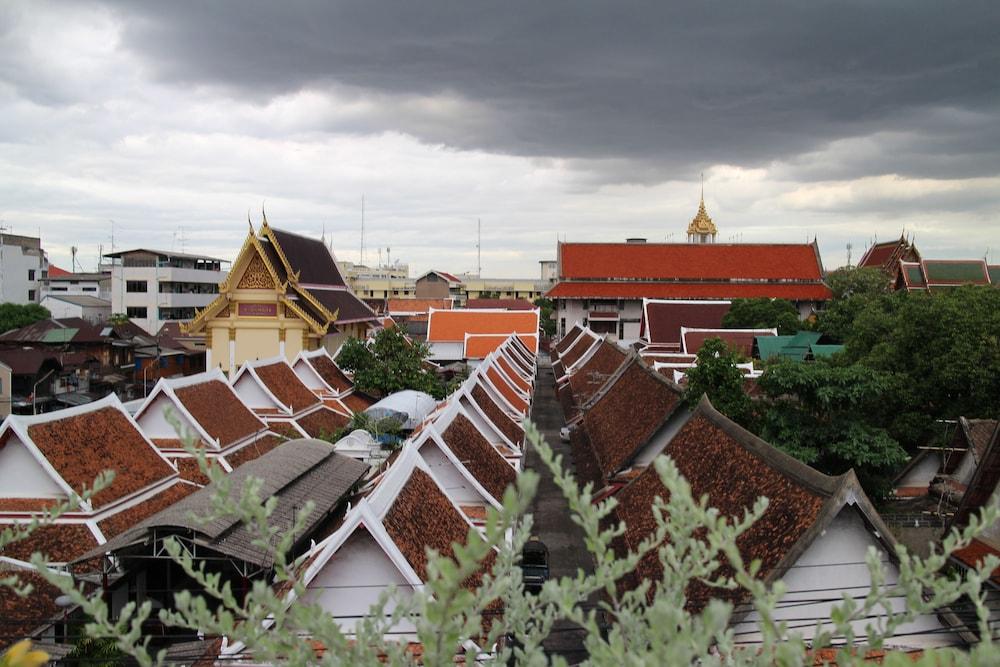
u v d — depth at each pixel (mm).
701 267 111250
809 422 30453
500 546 9477
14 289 86562
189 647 17219
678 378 40562
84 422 25688
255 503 6914
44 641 18922
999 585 16328
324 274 67562
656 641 5160
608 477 27812
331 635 6543
